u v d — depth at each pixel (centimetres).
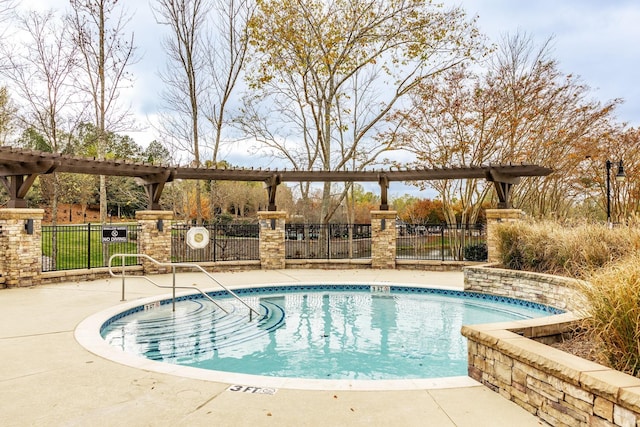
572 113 1934
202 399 374
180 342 664
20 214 1002
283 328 761
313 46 1833
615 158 2241
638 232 768
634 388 260
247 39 1881
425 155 1914
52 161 982
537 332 428
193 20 1881
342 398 377
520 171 1259
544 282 846
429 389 400
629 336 324
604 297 361
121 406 358
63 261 1773
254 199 3722
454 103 1803
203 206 3161
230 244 1652
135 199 2359
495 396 383
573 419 301
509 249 1023
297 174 1385
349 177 1402
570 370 301
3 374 439
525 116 1816
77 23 1529
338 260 1416
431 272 1323
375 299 1007
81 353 514
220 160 2100
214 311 868
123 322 765
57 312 746
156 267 1258
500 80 1834
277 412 347
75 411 348
